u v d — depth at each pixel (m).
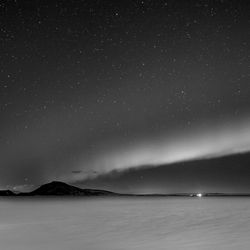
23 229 29.45
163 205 79.12
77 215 47.22
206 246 19.05
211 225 31.12
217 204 81.44
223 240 21.25
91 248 19.06
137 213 50.16
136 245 19.88
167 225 31.75
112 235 24.78
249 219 37.25
